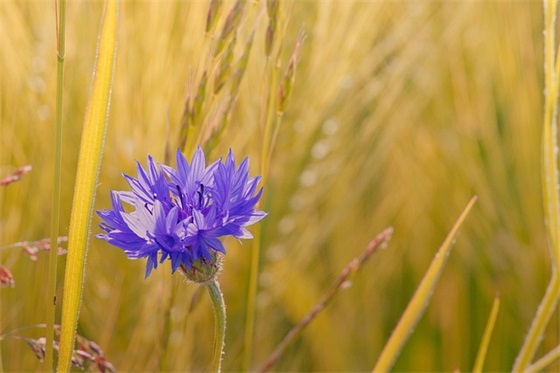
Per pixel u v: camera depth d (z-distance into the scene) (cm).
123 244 37
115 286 53
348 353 61
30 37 55
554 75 46
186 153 47
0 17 53
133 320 53
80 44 55
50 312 40
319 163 60
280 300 60
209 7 46
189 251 37
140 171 38
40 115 54
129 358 53
